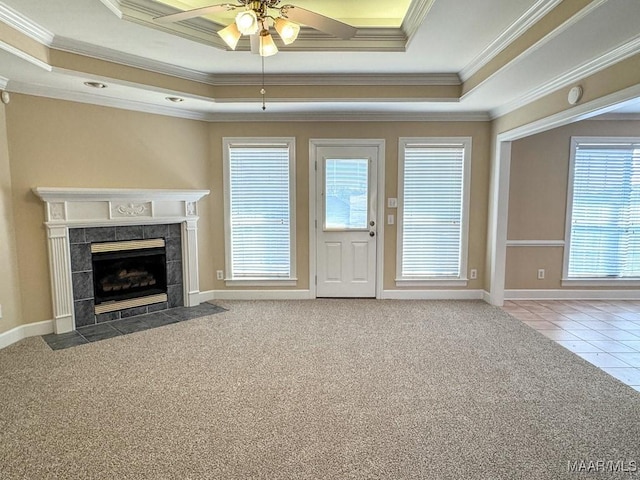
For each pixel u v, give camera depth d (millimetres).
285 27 2326
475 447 2070
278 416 2365
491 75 3344
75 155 3834
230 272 5008
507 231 5027
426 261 5035
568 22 2262
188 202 4602
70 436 2162
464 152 4875
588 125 4906
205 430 2223
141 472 1882
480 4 2572
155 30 2984
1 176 3406
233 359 3189
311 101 4215
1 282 3418
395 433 2195
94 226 3930
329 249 5012
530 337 3699
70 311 3828
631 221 5043
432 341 3588
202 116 4715
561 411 2418
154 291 4508
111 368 3016
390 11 3287
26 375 2893
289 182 4895
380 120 4809
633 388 2717
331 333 3793
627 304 4859
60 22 2840
